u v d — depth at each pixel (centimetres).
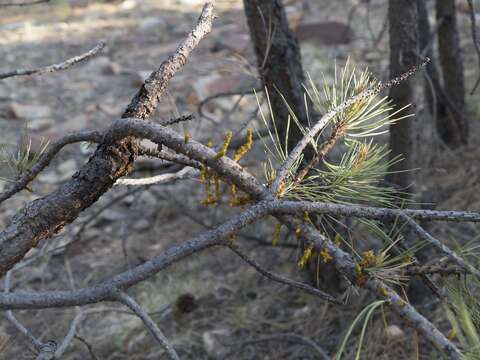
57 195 131
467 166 396
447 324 275
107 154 129
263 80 251
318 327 304
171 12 819
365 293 305
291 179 130
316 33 655
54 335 319
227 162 115
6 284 200
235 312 325
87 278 367
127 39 736
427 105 421
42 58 691
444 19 404
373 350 278
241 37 650
